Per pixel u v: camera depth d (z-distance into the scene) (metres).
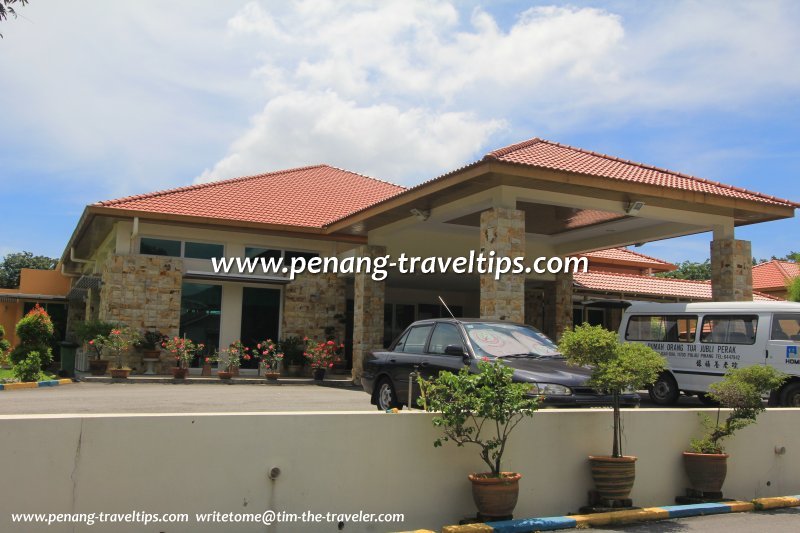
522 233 15.22
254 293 22.23
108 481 5.10
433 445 6.46
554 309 24.81
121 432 5.18
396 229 20.00
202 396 15.09
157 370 20.05
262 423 5.69
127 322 19.84
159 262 20.34
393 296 28.42
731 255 17.97
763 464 8.43
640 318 16.39
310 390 18.11
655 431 7.75
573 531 6.53
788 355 13.30
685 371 15.14
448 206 17.25
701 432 8.09
